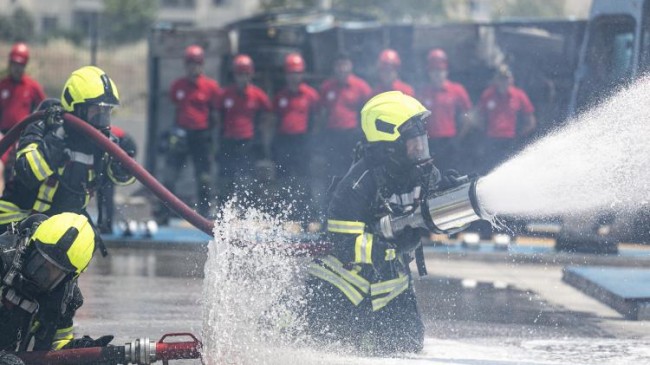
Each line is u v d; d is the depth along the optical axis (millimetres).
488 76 32906
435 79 31641
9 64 33500
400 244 13430
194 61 34125
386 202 13477
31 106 33812
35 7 79688
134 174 15156
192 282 23891
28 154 15109
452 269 27562
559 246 29828
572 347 16828
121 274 25031
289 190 33062
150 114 36750
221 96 34250
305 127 33406
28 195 15484
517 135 31062
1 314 11750
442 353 15531
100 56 70188
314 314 13977
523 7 75125
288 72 33375
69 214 11984
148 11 80000
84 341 12914
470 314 20547
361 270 13977
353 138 32719
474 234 30719
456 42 33188
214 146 34375
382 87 31984
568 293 23906
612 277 23953
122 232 31750
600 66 28438
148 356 12688
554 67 30391
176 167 35000
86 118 15703
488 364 14547
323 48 35438
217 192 33812
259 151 34000
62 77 65375
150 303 20562
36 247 11570
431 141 31641
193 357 12922
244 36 36625
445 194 12922
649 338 18031
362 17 40000
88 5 80625
